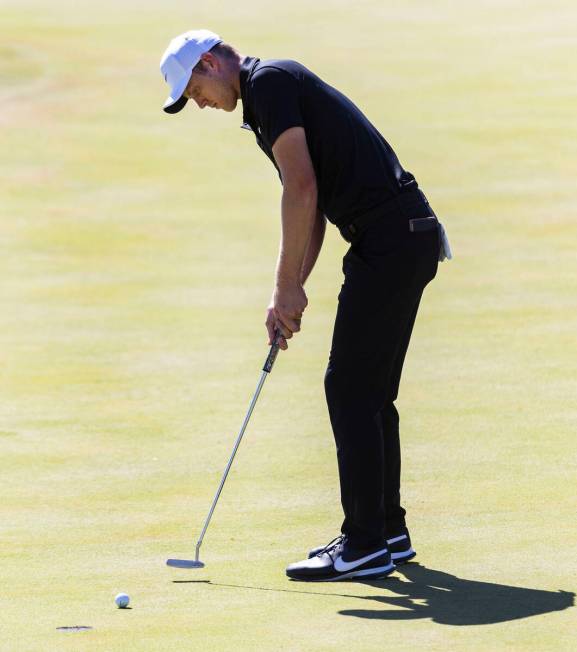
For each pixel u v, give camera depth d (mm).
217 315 39656
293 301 16188
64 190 64688
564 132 72000
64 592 15562
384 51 97125
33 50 102125
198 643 13266
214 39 16594
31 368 32625
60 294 43656
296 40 102188
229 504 20156
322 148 15961
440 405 26875
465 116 77000
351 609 14633
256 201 61406
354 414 16391
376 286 16062
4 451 24156
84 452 24016
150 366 32594
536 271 44688
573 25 102625
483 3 114688
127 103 85500
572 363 30922
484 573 16047
